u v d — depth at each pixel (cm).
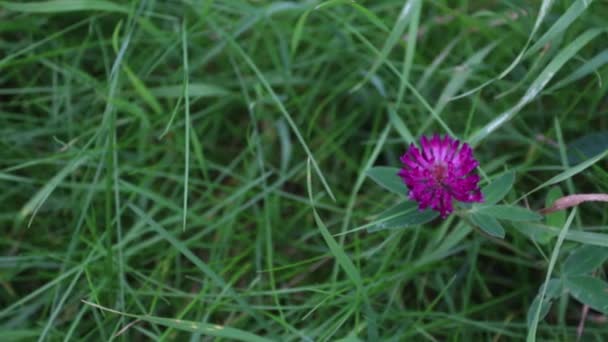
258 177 62
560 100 60
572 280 51
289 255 60
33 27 64
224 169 61
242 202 61
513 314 55
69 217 60
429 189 51
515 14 60
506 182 51
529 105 61
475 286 58
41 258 58
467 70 58
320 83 64
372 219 54
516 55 60
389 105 59
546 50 55
